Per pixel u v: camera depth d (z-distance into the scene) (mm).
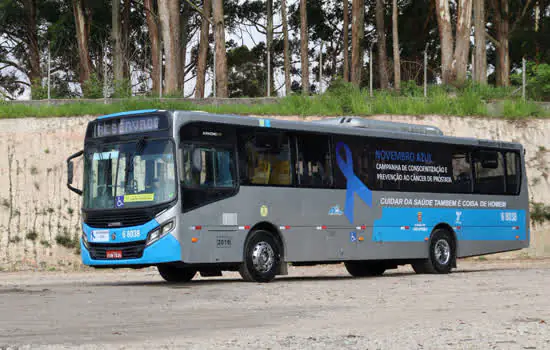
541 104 41000
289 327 10531
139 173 18922
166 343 8984
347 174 22125
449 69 44719
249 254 19750
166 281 21859
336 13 73875
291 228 20656
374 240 22609
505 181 26656
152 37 55531
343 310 12781
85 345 8844
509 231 26609
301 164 21094
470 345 8586
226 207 19312
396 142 23531
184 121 18906
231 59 74188
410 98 40344
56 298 15461
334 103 39375
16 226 35531
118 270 31984
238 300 14828
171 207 18422
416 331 9828
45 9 67000
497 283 18469
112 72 56625
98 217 19203
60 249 35125
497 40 66375
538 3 70625
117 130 19469
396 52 55812
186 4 64250
